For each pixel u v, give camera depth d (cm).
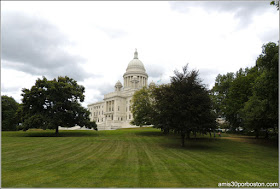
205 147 2759
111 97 11362
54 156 1812
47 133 4866
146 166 1437
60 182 1027
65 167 1372
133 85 11812
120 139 3622
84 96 4969
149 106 4909
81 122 4859
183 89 2762
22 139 3303
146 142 3228
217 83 6725
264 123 3222
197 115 2655
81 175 1167
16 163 1492
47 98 4234
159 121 2834
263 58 2366
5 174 1181
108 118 11181
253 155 2133
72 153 2003
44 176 1140
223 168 1442
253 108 3192
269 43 2309
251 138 4059
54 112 4603
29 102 4338
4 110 6638
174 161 1659
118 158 1753
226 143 3231
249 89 4262
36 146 2478
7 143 2731
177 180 1100
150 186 982
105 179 1091
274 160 1838
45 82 4447
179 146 2803
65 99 4647
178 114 2664
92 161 1598
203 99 2661
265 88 2503
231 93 4728
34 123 4134
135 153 2073
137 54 13750
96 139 3553
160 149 2459
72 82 5153
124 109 11238
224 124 6112
